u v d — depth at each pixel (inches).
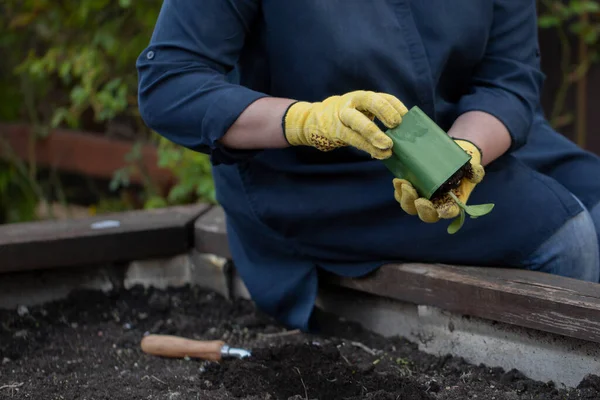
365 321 101.5
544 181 94.0
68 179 224.8
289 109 77.7
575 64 170.4
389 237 91.7
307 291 97.8
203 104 80.8
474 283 86.3
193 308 113.7
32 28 191.9
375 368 91.0
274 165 92.3
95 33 168.7
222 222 117.8
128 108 180.1
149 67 83.7
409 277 91.9
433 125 74.4
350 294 102.3
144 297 116.2
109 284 117.1
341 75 84.4
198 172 156.5
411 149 73.0
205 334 105.9
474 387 85.3
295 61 85.1
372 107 73.2
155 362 97.3
